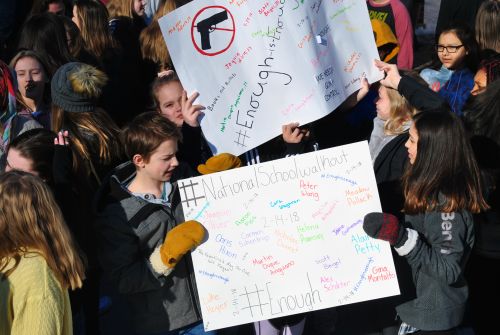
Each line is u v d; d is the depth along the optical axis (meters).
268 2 4.34
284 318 4.34
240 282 3.81
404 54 7.02
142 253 3.94
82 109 4.51
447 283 3.75
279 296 3.82
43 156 4.14
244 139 4.38
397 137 4.57
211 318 3.80
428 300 3.90
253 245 3.83
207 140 4.34
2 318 3.28
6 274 3.30
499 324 4.79
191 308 4.01
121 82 6.26
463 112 5.14
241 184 3.85
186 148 4.77
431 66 6.36
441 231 3.76
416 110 4.45
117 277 3.87
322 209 3.85
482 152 4.58
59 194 4.08
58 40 5.61
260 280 3.82
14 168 3.80
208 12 4.27
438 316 3.90
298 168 3.86
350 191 3.85
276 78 4.38
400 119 4.55
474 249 4.59
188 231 3.72
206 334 4.09
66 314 3.40
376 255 3.82
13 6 7.42
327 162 3.86
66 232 3.45
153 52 5.84
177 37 4.26
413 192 3.80
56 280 3.34
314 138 4.85
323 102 4.43
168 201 4.03
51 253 3.37
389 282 3.81
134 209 3.90
